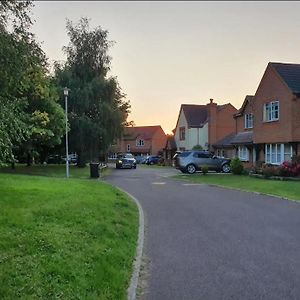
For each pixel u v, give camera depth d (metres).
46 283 5.88
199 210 14.42
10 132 14.36
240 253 8.57
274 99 30.92
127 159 52.19
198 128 59.25
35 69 15.64
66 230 8.98
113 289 6.04
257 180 26.08
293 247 9.07
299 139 28.47
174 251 8.74
